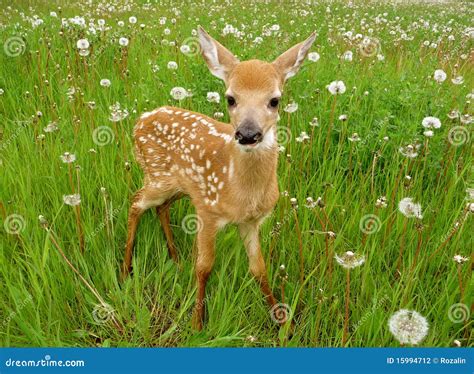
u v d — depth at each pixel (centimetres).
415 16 1257
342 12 1315
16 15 969
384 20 1060
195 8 1206
